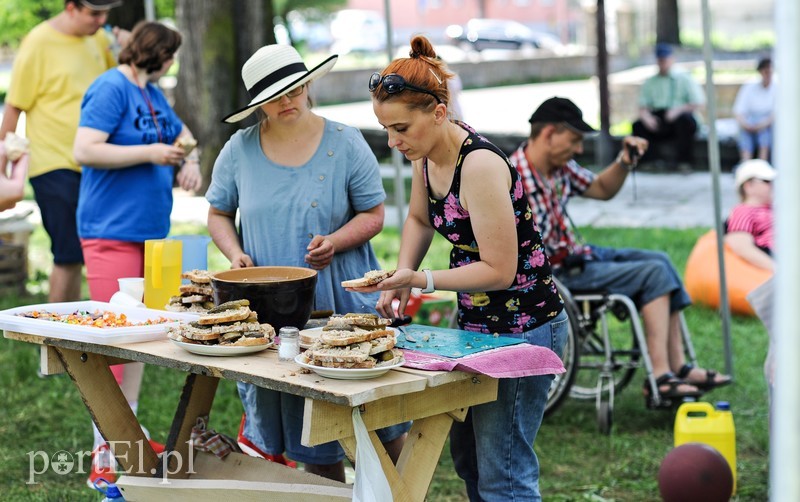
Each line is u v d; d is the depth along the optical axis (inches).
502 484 114.4
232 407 195.5
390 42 229.3
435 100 104.3
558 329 115.8
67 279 207.0
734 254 266.4
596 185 189.9
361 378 94.7
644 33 1034.7
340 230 130.3
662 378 182.9
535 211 179.6
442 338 111.2
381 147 562.6
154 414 191.8
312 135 130.3
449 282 106.0
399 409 100.5
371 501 95.9
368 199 132.7
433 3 1755.7
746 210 268.8
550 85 959.6
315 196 129.2
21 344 238.8
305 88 127.6
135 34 165.2
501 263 106.3
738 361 227.5
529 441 116.2
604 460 174.1
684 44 1085.8
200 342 105.8
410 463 104.8
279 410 132.4
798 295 51.9
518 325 113.3
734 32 1282.0
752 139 485.4
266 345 106.9
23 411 195.8
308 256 125.7
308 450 130.8
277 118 126.5
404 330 116.2
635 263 185.6
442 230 112.3
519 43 1322.6
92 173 163.0
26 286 299.7
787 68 52.7
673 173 520.7
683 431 155.9
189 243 139.3
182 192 461.4
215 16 437.7
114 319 118.6
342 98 861.8
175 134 172.7
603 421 186.4
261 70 125.0
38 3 736.3
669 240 353.7
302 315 116.6
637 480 164.4
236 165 133.3
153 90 170.6
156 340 113.9
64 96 200.7
